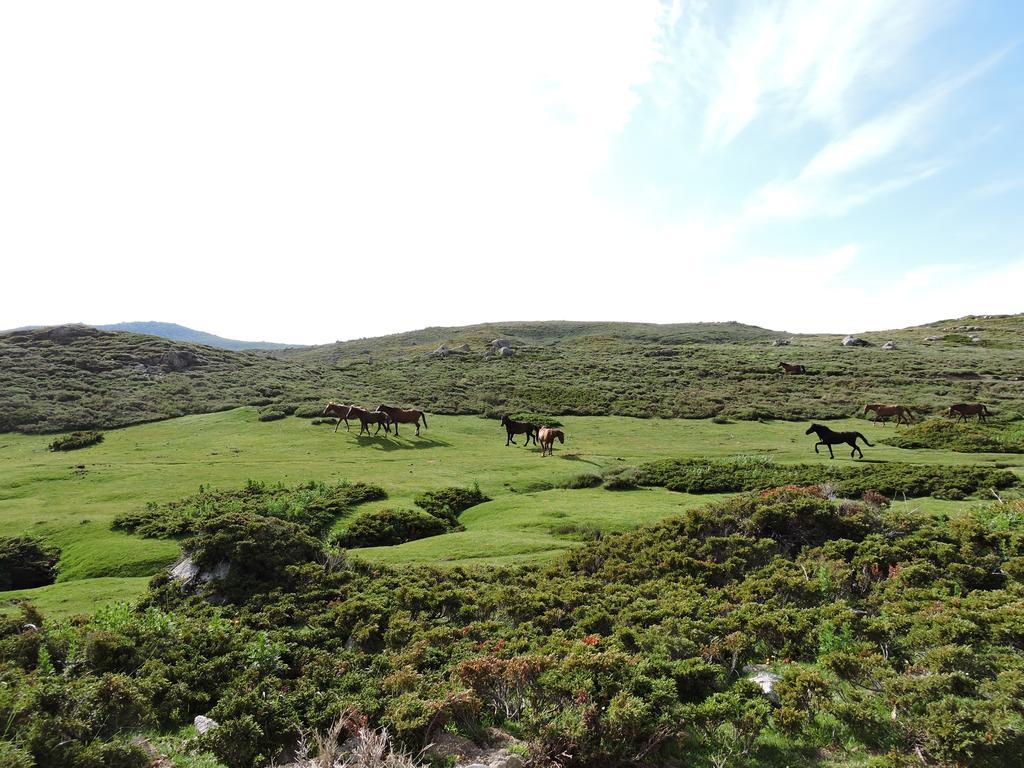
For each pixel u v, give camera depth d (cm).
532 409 5641
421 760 779
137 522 2517
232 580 1584
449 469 3534
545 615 1323
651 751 792
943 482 2586
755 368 7188
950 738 708
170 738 860
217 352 7588
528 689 922
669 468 3378
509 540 2206
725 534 1789
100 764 697
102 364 6219
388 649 1208
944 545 1466
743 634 1081
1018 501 1852
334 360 12875
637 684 876
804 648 1076
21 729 705
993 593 1155
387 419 4556
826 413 5116
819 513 1748
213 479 3266
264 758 802
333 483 3122
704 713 816
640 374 7100
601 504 2739
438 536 2355
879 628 1043
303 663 1123
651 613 1253
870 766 721
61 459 3816
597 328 17725
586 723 800
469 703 861
